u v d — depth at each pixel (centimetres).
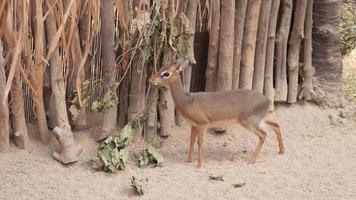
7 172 702
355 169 754
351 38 1204
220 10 834
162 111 811
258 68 886
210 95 757
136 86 784
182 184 699
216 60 850
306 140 860
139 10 752
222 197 670
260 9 866
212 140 839
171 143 818
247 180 714
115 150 731
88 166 733
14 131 740
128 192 677
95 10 707
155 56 769
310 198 675
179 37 779
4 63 714
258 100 767
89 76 786
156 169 740
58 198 658
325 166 764
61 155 729
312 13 938
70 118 787
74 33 720
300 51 944
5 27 690
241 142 840
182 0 801
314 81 952
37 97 740
